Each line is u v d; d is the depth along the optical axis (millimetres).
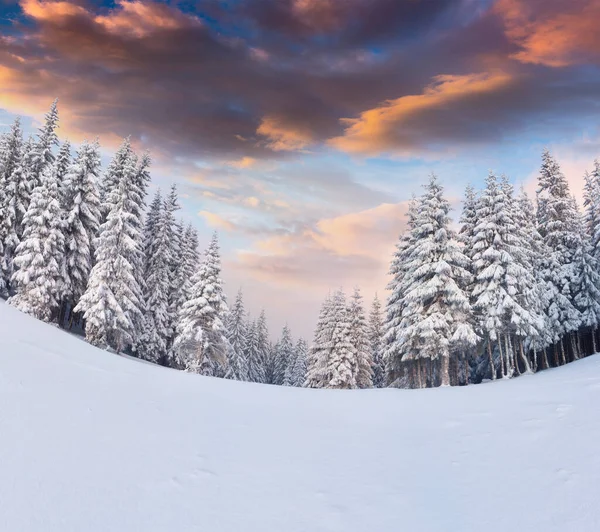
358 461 6527
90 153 34375
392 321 34594
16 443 5219
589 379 12367
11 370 7883
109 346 31422
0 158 37656
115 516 4145
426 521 4539
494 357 36562
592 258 33281
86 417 6816
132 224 36062
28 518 3830
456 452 6824
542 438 6945
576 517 4320
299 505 4895
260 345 70250
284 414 9750
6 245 35250
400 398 12570
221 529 4191
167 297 40375
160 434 6867
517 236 30703
